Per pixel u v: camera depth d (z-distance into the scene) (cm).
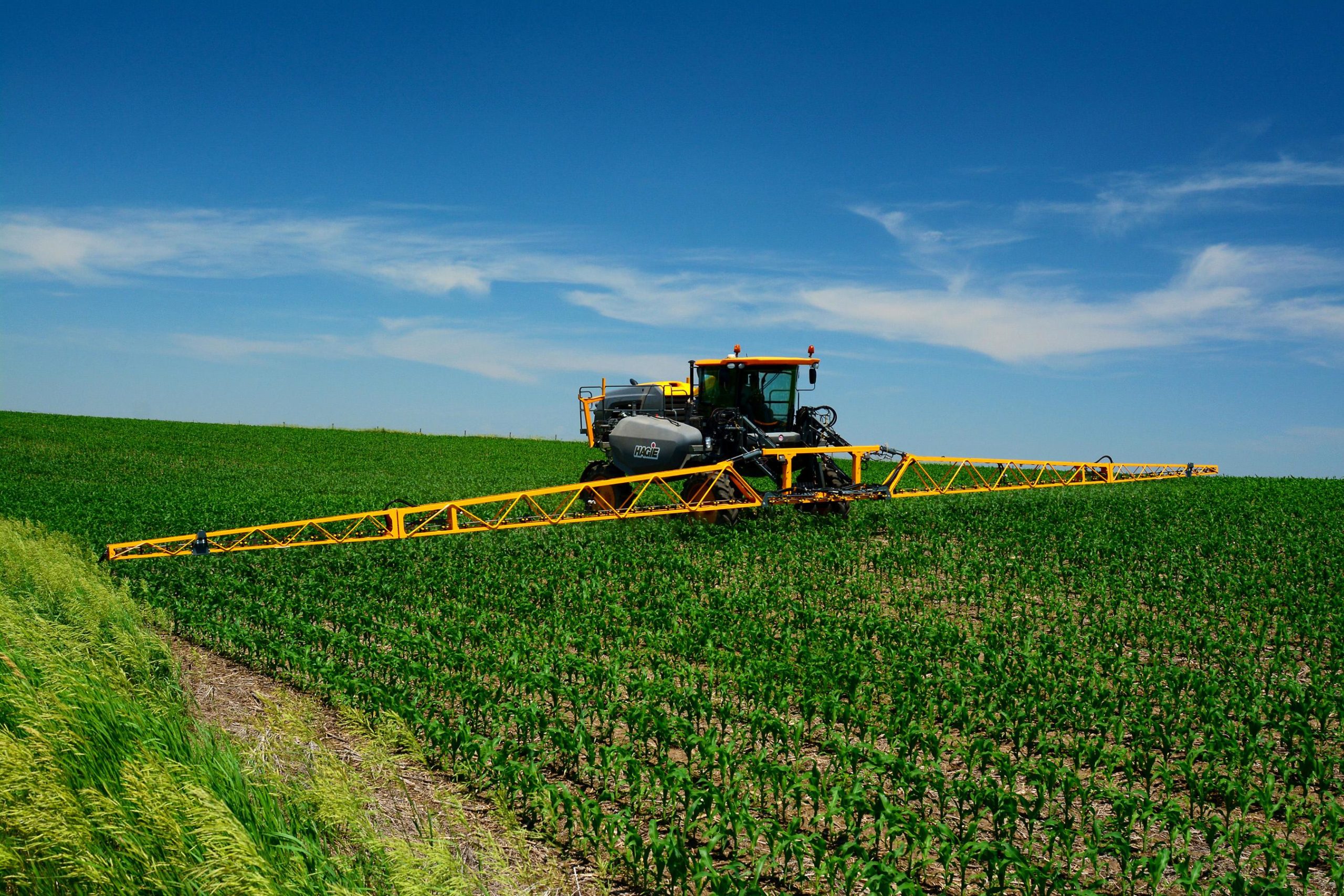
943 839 527
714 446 1841
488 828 580
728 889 464
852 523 1745
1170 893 512
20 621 690
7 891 381
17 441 4769
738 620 1028
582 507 2320
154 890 395
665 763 615
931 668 871
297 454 4909
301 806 477
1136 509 2005
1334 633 988
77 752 470
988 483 2303
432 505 1525
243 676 927
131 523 1912
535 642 988
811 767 678
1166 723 726
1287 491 2459
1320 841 550
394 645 931
